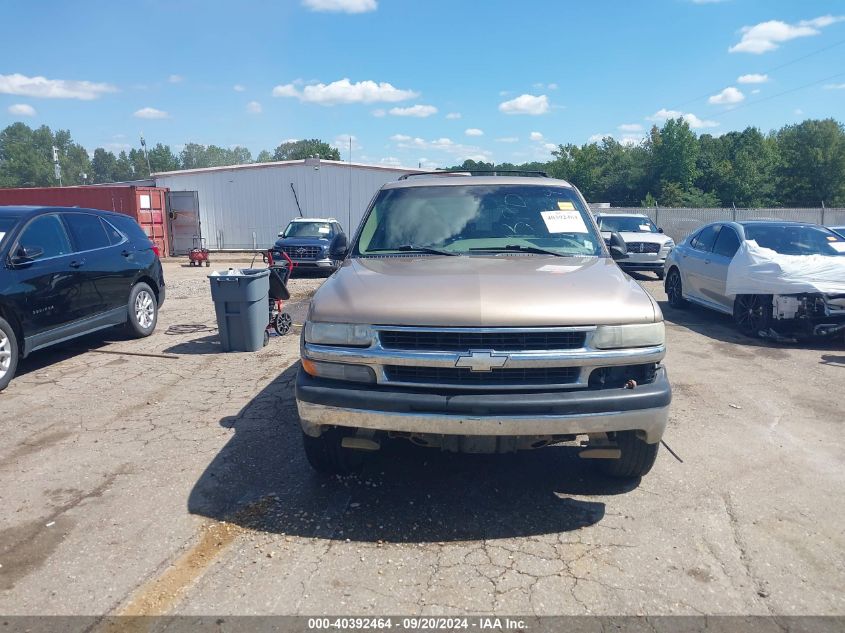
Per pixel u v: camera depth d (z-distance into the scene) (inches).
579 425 132.4
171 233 1051.3
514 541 136.5
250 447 186.4
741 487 160.9
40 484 164.1
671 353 305.3
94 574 125.2
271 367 276.1
